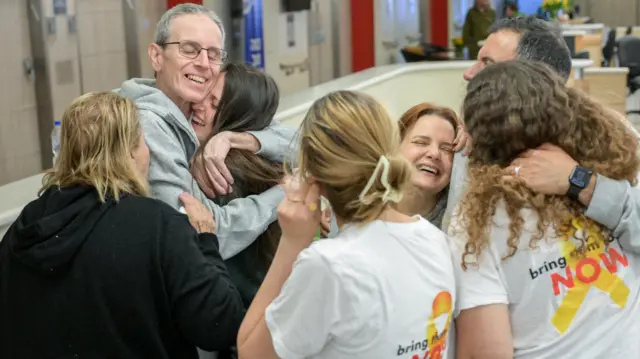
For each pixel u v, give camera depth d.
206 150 1.99
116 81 6.03
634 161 1.57
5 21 4.94
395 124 1.41
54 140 2.27
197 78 2.03
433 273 1.43
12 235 1.62
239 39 7.77
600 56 8.76
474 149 1.58
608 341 1.50
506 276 1.50
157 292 1.58
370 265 1.36
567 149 1.54
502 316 1.50
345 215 1.42
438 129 1.93
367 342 1.36
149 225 1.59
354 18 10.27
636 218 1.52
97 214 1.58
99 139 1.62
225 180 1.97
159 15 6.43
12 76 5.03
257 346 1.42
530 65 1.58
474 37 10.37
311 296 1.35
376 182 1.36
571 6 13.51
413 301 1.39
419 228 1.45
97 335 1.57
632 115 9.76
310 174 1.40
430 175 1.92
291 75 8.77
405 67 6.09
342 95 1.41
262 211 1.96
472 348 1.52
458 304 1.52
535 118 1.51
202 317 1.57
